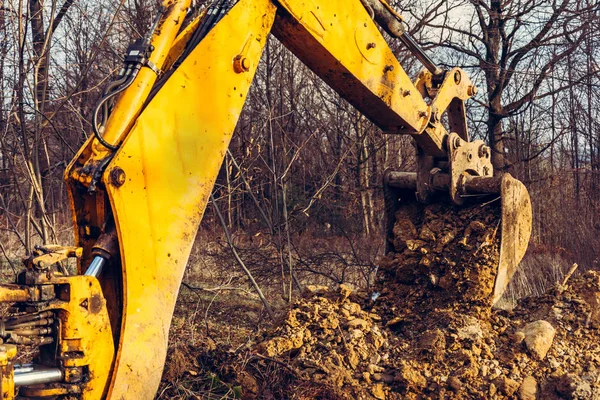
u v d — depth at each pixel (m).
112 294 2.96
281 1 3.72
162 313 2.91
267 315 7.68
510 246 5.45
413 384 4.32
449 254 5.49
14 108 7.00
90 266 2.83
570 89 13.27
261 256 8.66
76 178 2.90
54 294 2.64
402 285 5.64
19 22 6.26
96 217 3.00
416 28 12.23
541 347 4.83
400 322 5.22
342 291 5.37
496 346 4.91
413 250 5.62
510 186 5.43
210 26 3.46
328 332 4.76
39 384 2.59
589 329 5.28
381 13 4.85
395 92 4.84
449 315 5.02
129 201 2.85
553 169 14.63
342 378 4.30
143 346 2.81
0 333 2.48
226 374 4.36
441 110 5.48
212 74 3.28
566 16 12.40
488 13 12.63
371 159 12.22
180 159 3.08
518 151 14.56
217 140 3.27
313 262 8.80
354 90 4.60
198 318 7.46
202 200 3.16
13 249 9.68
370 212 11.23
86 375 2.67
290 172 10.47
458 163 5.55
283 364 4.36
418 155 5.68
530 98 12.76
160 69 3.21
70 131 9.41
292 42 4.11
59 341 2.61
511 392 4.44
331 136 12.10
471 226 5.44
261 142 9.77
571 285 5.74
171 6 3.36
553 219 11.77
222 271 8.78
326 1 4.09
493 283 5.29
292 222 10.08
